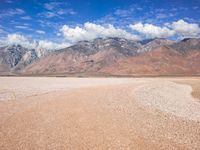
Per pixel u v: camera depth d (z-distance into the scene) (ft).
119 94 117.08
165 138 49.55
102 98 100.53
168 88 191.93
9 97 102.53
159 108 87.35
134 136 49.24
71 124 55.72
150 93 139.54
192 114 83.15
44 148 40.65
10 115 63.21
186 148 44.62
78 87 167.12
